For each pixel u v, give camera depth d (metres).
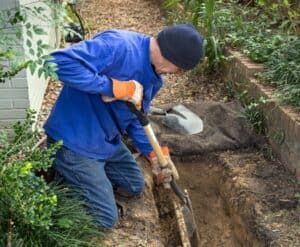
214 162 4.22
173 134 4.36
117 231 3.32
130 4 8.92
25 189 2.71
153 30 7.52
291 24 5.12
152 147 3.35
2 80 2.98
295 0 5.47
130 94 2.99
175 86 5.41
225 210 4.02
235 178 3.94
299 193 3.69
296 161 3.82
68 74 2.90
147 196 3.73
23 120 4.20
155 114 4.50
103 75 3.00
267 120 4.25
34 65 2.73
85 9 8.58
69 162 3.21
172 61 2.97
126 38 3.05
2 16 3.17
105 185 3.27
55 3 3.19
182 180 4.18
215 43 5.23
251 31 5.43
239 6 6.29
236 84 4.94
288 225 3.43
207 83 5.41
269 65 4.64
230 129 4.40
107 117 3.21
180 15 6.69
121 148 3.51
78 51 2.92
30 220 2.62
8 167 2.71
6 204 2.74
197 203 4.14
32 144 3.03
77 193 3.24
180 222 3.57
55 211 3.01
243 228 3.66
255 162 4.11
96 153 3.26
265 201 3.65
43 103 4.93
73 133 3.20
